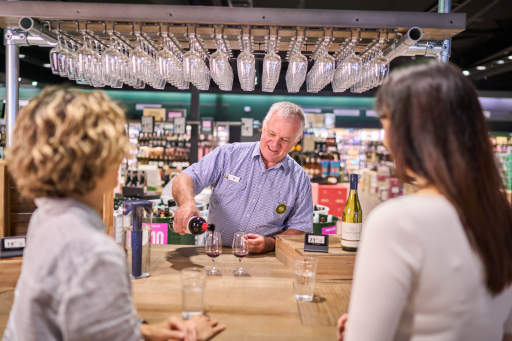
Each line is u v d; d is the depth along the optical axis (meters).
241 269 2.07
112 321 0.82
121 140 0.93
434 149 0.85
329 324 1.47
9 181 2.09
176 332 1.25
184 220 2.20
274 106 2.58
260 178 2.63
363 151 14.34
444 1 2.34
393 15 2.14
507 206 0.90
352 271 1.96
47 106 0.88
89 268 0.81
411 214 0.80
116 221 1.96
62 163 0.83
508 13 6.59
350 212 2.03
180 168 10.16
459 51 9.05
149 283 1.83
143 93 12.09
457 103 0.85
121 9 2.14
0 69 9.84
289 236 2.34
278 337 1.36
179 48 2.66
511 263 0.85
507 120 12.35
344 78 2.54
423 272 0.79
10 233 2.11
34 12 2.13
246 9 2.14
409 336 0.84
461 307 0.80
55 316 0.84
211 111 12.23
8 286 1.80
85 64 2.53
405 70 0.93
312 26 2.18
